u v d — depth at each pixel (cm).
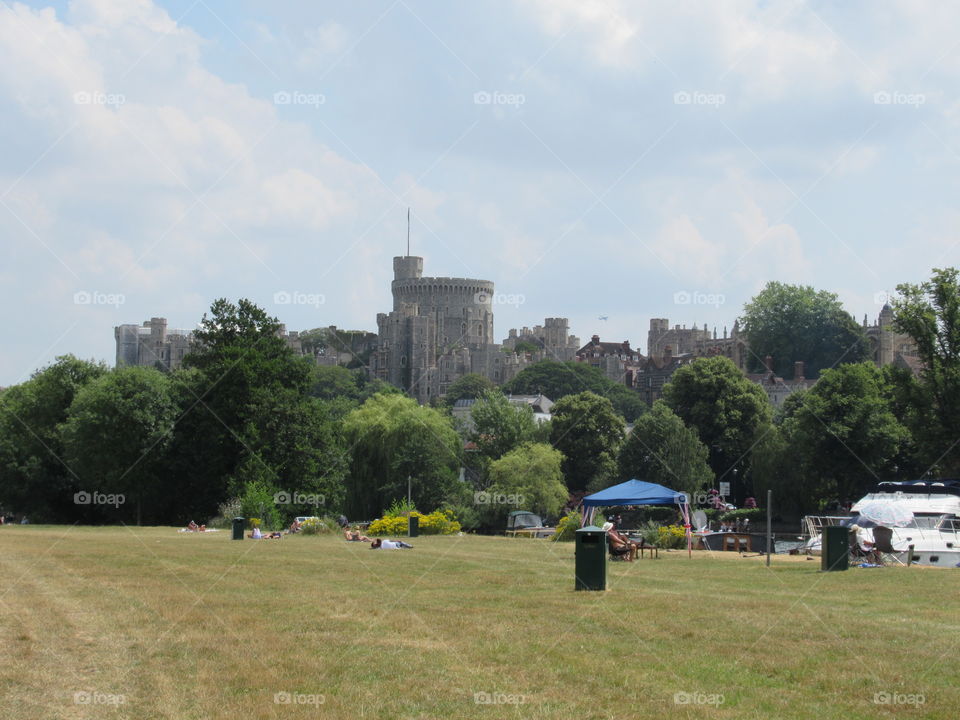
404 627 2216
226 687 1688
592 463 13225
